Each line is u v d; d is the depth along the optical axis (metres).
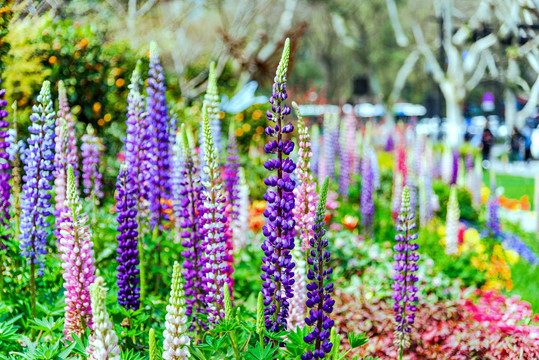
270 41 19.62
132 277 4.38
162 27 17.53
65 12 12.24
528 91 22.31
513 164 27.56
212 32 23.91
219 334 3.79
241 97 14.27
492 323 5.36
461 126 26.84
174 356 3.06
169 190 5.71
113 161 9.33
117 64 10.60
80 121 10.16
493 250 9.44
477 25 25.03
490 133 25.14
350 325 5.50
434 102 34.88
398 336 4.54
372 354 5.11
